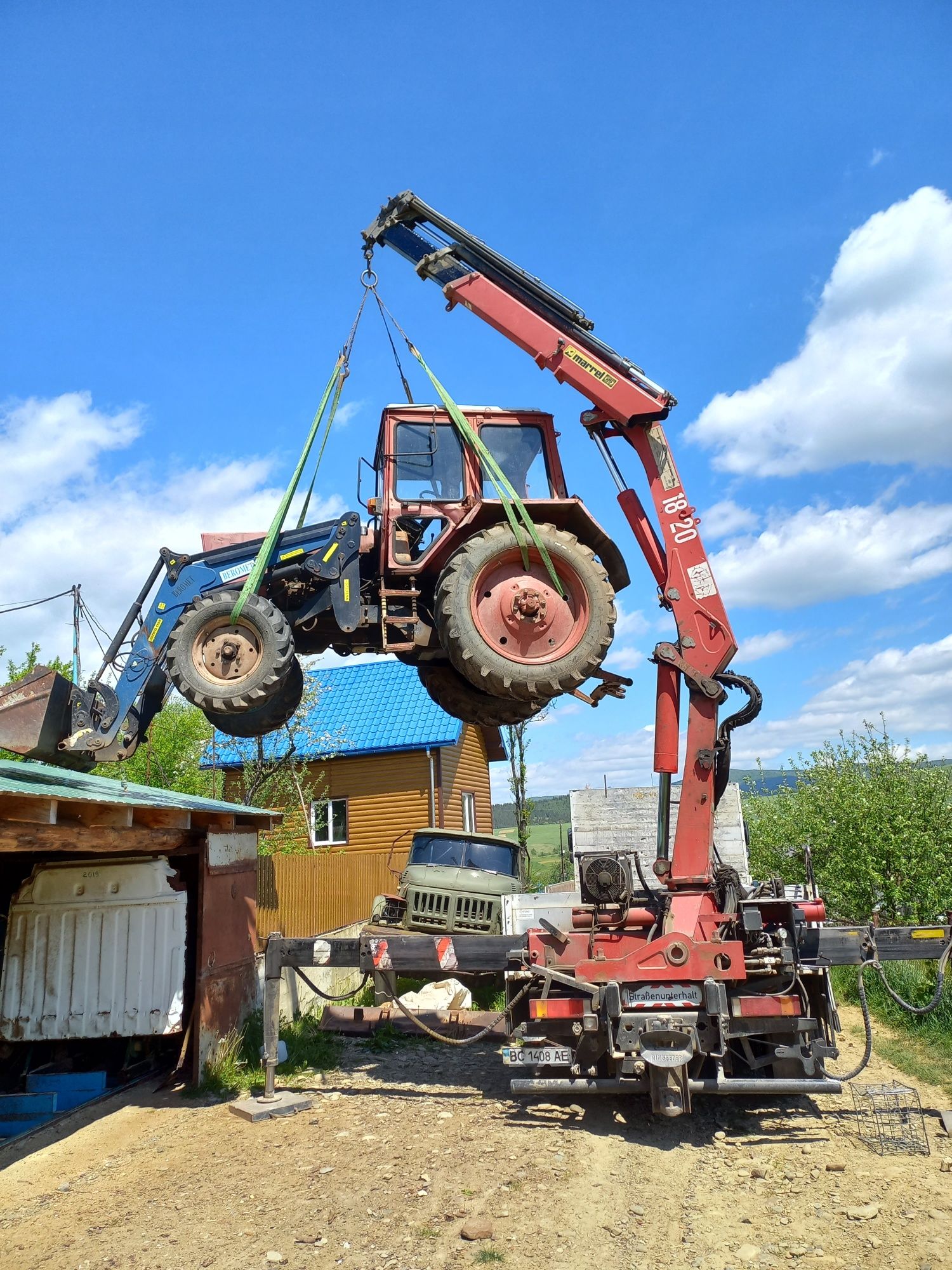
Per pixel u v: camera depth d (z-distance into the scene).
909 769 11.46
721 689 6.55
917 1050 7.56
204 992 7.53
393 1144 5.69
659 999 5.91
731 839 10.77
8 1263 4.23
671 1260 4.05
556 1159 5.34
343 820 19.84
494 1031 8.53
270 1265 4.11
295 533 7.11
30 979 7.82
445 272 7.50
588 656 6.34
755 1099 6.48
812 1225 4.35
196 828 7.89
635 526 7.06
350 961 6.86
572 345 7.14
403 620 6.93
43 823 5.69
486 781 24.52
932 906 10.53
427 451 7.25
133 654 7.05
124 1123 6.43
